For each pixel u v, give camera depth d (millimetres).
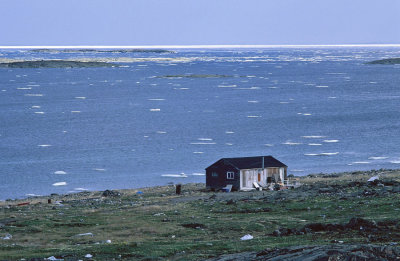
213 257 131125
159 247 146875
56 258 140375
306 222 176125
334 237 144500
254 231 169750
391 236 140000
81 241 163875
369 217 170750
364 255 99625
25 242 165375
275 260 105688
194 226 180875
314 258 100250
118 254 141500
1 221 197875
